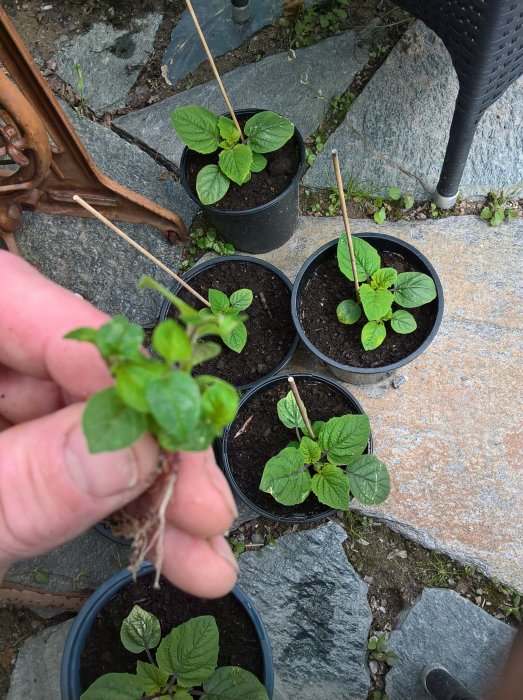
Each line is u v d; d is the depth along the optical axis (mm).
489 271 595
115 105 682
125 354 182
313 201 640
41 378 302
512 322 579
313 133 651
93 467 224
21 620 542
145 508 272
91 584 543
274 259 625
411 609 521
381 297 500
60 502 235
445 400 567
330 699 498
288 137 535
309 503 515
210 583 288
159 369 190
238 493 506
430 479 548
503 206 614
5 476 237
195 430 198
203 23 693
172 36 692
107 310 619
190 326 198
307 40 677
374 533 547
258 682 406
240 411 539
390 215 627
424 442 559
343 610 518
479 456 549
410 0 479
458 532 534
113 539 521
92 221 634
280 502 471
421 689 496
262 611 522
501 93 491
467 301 590
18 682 517
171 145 658
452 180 573
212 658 401
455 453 553
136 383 184
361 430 477
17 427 247
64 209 617
